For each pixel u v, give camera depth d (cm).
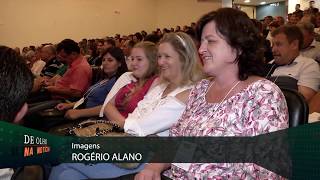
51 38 1172
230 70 134
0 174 95
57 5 1173
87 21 1241
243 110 126
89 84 400
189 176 134
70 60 414
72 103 325
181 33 190
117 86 246
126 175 157
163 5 1372
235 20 131
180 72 184
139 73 231
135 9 1345
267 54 274
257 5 1343
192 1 1247
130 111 226
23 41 1117
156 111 180
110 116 230
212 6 1114
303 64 251
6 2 1077
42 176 114
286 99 134
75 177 159
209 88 145
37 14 1136
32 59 799
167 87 196
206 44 135
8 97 89
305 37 329
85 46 912
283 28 254
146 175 142
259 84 126
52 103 318
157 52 218
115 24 1306
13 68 90
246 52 132
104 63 307
